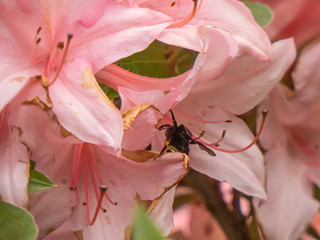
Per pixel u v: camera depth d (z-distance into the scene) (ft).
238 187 1.31
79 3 1.16
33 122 1.13
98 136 1.10
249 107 1.32
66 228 1.25
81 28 1.17
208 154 1.31
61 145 1.18
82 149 1.24
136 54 1.28
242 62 1.29
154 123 1.15
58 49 1.16
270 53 1.26
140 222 0.76
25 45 1.16
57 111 1.11
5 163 1.13
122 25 1.16
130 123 1.13
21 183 1.12
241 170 1.32
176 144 1.26
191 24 1.25
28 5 1.14
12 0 1.14
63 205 1.21
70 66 1.15
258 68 1.30
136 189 1.22
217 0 1.26
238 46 1.24
